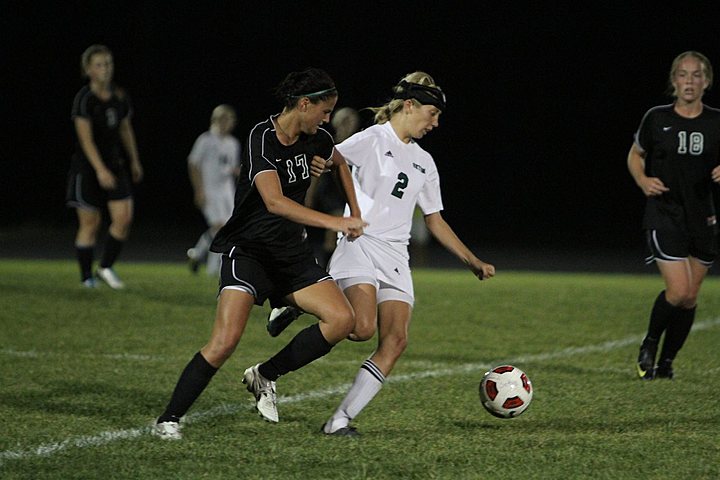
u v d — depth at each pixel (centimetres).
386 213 2295
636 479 1848
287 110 2086
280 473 1864
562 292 4925
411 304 2280
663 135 2869
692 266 2939
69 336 3456
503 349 3397
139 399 2508
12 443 2062
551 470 1900
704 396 2636
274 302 2242
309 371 2922
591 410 2452
